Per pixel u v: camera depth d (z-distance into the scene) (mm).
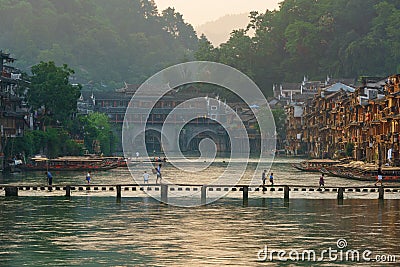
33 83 178125
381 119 152000
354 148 176250
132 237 61844
